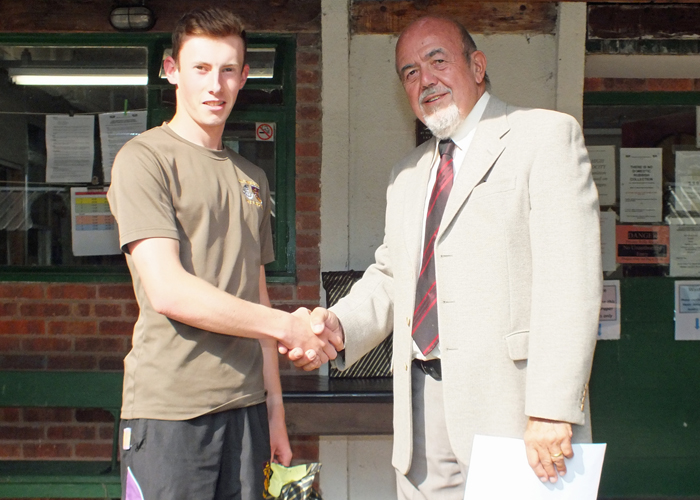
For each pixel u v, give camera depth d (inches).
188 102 76.7
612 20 142.6
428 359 80.4
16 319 142.5
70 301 142.5
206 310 70.1
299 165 144.0
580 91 142.6
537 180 73.3
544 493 69.6
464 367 75.0
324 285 136.2
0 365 142.1
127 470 72.8
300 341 78.5
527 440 70.1
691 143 162.4
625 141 162.6
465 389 74.9
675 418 157.9
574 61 142.4
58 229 144.5
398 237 86.5
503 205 74.8
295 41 144.2
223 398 73.6
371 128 145.5
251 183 80.8
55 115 144.5
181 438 71.6
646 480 156.8
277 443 86.2
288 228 144.7
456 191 77.7
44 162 144.5
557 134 74.5
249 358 77.3
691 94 162.7
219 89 75.9
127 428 73.4
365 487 142.6
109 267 144.5
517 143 76.2
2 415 143.5
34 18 141.5
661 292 158.7
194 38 75.7
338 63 142.0
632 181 161.8
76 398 132.3
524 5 144.4
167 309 69.8
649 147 162.2
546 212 71.9
